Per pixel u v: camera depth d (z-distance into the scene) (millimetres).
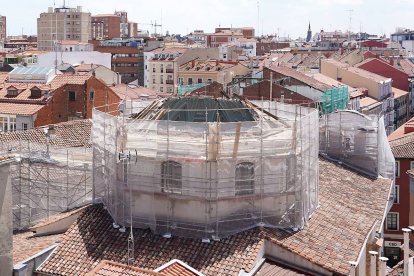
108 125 40781
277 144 38469
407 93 142875
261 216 38031
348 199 47094
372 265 39719
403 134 82625
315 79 98062
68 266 36188
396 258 71750
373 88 119250
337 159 55906
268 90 89500
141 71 182375
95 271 29031
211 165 36875
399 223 71562
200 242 36656
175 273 32031
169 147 37812
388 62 151125
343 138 55781
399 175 71125
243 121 40438
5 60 143000
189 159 37250
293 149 38812
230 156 37344
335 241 38594
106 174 41094
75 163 48000
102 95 90750
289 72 95625
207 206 36938
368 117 55281
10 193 31141
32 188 46562
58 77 90562
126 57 182500
